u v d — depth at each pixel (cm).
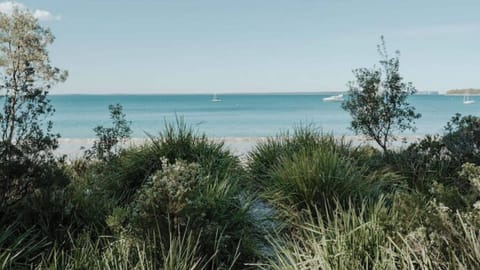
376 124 732
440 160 570
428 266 251
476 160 540
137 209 360
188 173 375
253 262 367
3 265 297
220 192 427
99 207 435
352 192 449
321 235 334
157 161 568
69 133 2661
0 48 987
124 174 562
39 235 373
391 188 506
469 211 295
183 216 347
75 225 397
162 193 347
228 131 2683
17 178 397
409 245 271
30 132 418
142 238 345
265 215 446
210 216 390
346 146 655
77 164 706
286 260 343
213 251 355
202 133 717
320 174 466
